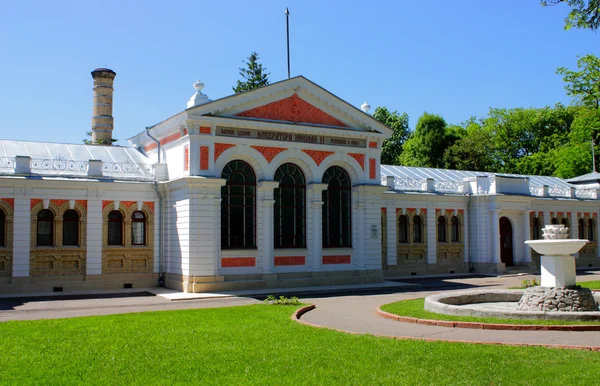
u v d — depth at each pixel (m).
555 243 17.48
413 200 39.12
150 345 13.34
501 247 42.03
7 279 27.39
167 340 13.95
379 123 33.38
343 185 33.09
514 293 21.27
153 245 30.80
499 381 9.92
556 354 11.64
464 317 16.58
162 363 11.53
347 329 15.80
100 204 29.64
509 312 16.08
